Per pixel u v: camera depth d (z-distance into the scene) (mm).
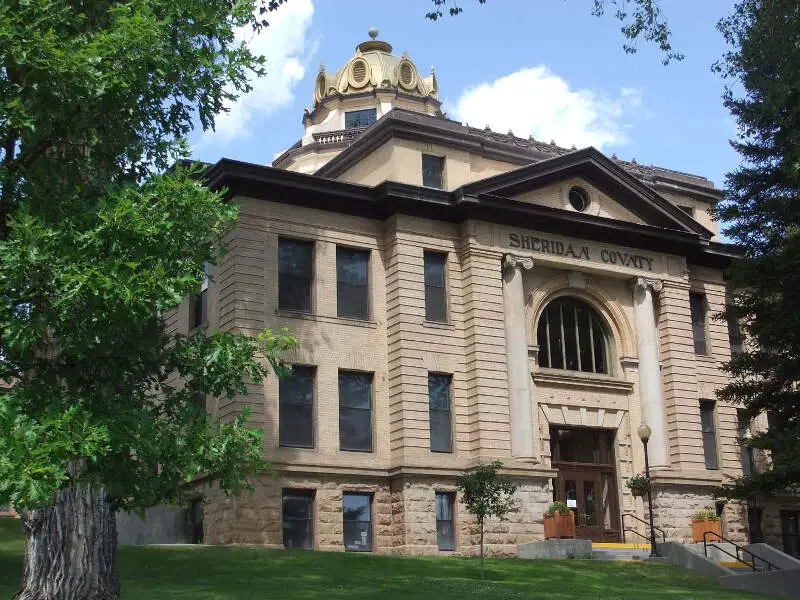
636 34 24750
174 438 15023
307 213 35750
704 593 27641
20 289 13719
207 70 16453
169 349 16094
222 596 21812
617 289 40938
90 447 13070
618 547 36250
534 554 34312
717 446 41969
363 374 35781
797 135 32812
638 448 39594
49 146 15875
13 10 14648
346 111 66500
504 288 37625
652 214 41469
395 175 37312
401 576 26750
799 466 29297
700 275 43812
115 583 17859
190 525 34812
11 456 12352
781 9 27359
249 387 33031
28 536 17500
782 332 31812
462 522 34812
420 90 68562
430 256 37281
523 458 35969
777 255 31984
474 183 37000
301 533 33281
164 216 14328
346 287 36156
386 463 35062
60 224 14000
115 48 14852
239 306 33688
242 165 34219
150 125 16703
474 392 36000
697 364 42406
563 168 39125
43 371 14930
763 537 42281
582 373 39156
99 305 13648
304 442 34000
